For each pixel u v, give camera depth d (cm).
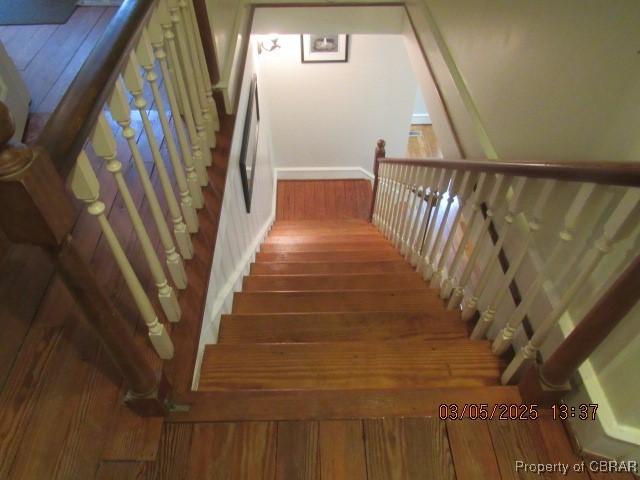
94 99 78
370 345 153
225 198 186
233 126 206
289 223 461
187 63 149
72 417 111
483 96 190
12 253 144
